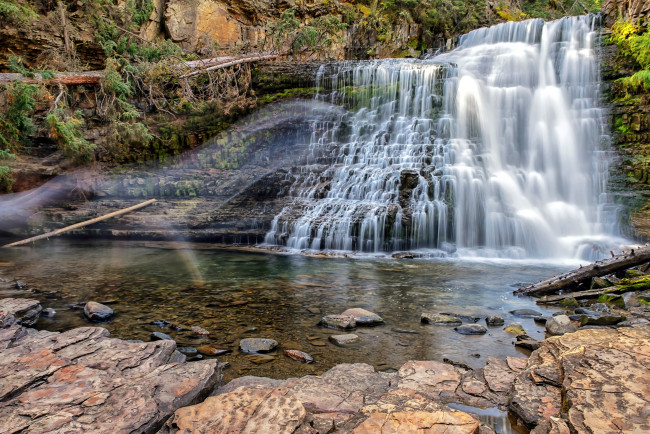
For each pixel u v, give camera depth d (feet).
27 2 47.96
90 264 29.04
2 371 9.96
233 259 31.68
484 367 11.58
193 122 47.93
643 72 38.63
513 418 8.94
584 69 45.37
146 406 8.49
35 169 41.29
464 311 18.12
